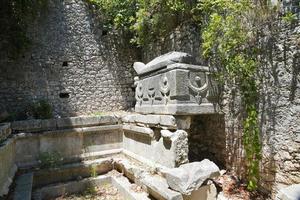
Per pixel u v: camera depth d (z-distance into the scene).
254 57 3.71
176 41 6.06
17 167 4.82
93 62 9.03
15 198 3.31
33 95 8.26
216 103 4.38
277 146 3.37
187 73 4.08
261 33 3.59
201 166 3.51
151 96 4.78
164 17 6.40
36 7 8.33
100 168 5.43
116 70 9.33
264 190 3.56
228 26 3.91
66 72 8.70
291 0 3.17
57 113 8.47
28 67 8.25
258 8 3.59
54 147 5.36
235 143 4.16
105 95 9.12
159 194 3.50
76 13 8.88
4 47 8.02
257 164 3.61
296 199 2.29
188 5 5.35
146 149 4.81
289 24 3.19
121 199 4.38
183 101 4.03
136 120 5.21
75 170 5.18
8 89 8.02
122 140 6.05
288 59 3.22
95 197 4.48
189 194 3.19
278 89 3.36
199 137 5.07
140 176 4.30
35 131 5.26
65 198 4.47
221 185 3.92
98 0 8.87
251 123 3.72
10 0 7.84
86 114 8.79
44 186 4.72
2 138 3.92
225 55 4.09
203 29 4.77
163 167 4.06
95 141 5.76
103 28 9.22
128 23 8.72
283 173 3.28
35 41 8.36
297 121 3.13
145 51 8.30
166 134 4.00
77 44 8.86
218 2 4.05
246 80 3.81
